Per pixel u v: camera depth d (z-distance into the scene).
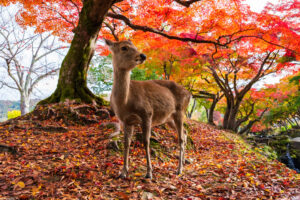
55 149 4.77
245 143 11.91
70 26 10.67
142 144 5.45
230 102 17.44
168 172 4.26
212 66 14.51
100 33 11.30
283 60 12.62
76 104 7.89
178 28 9.88
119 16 9.09
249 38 10.38
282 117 23.27
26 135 5.80
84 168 3.84
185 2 8.06
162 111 4.11
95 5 7.55
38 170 3.63
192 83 18.81
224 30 10.08
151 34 10.24
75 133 6.05
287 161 13.38
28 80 17.66
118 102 3.56
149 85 4.13
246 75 16.17
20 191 2.95
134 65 3.46
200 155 6.67
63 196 2.92
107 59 17.95
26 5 9.41
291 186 4.20
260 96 17.58
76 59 8.47
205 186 3.80
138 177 3.76
